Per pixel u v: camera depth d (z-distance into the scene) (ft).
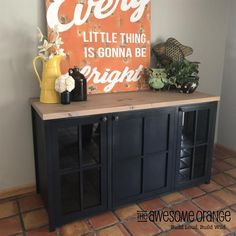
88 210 5.78
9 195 6.72
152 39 7.68
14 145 6.56
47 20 6.02
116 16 6.76
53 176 5.23
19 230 5.49
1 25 5.81
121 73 7.10
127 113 5.65
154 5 7.44
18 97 6.32
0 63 5.98
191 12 8.14
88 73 6.68
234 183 7.47
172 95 6.79
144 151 6.13
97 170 5.77
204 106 6.66
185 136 6.76
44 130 4.96
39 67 6.34
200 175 7.32
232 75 9.18
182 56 7.42
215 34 8.87
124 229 5.55
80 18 6.33
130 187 6.22
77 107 5.35
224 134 9.85
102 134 5.50
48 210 5.41
